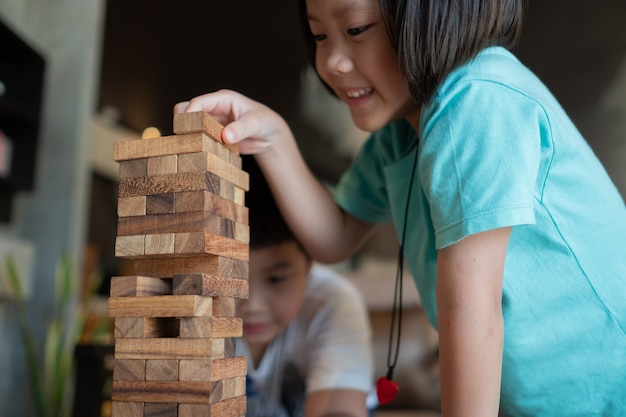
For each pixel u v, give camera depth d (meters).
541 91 0.68
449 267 0.58
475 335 0.56
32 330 3.10
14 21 3.23
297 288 0.98
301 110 4.42
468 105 0.61
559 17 3.70
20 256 2.95
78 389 1.47
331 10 0.66
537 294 0.66
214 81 4.16
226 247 0.57
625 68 3.98
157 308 0.52
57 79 3.40
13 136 2.95
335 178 5.07
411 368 2.23
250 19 3.63
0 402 2.95
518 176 0.57
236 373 0.56
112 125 4.70
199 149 0.55
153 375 0.52
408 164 0.80
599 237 0.67
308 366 1.05
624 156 4.51
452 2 0.61
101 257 4.61
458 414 0.55
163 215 0.54
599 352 0.66
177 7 3.52
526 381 0.68
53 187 3.28
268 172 0.84
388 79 0.67
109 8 3.53
